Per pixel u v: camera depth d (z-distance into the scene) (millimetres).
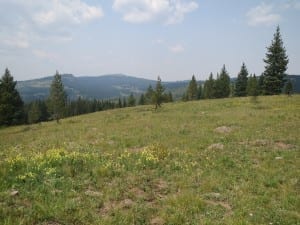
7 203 10383
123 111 60844
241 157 18172
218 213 10820
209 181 13906
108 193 11992
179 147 21766
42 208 10031
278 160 17375
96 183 13125
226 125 30344
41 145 25422
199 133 27047
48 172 13398
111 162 16219
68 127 40688
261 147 20594
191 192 12547
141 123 36469
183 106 55688
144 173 15023
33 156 17062
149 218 10289
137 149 21703
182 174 15086
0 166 14078
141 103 130875
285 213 10844
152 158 17250
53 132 36688
